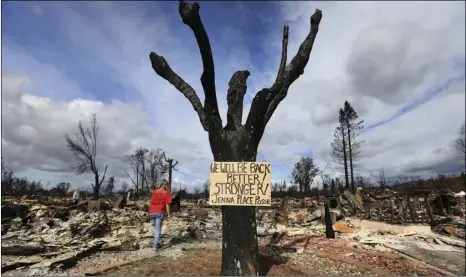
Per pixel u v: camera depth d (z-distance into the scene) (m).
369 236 12.48
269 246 9.71
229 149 6.12
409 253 9.80
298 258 8.23
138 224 13.67
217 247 9.42
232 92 6.73
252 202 5.94
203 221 16.02
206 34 5.51
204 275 6.47
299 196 36.09
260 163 6.03
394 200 19.05
